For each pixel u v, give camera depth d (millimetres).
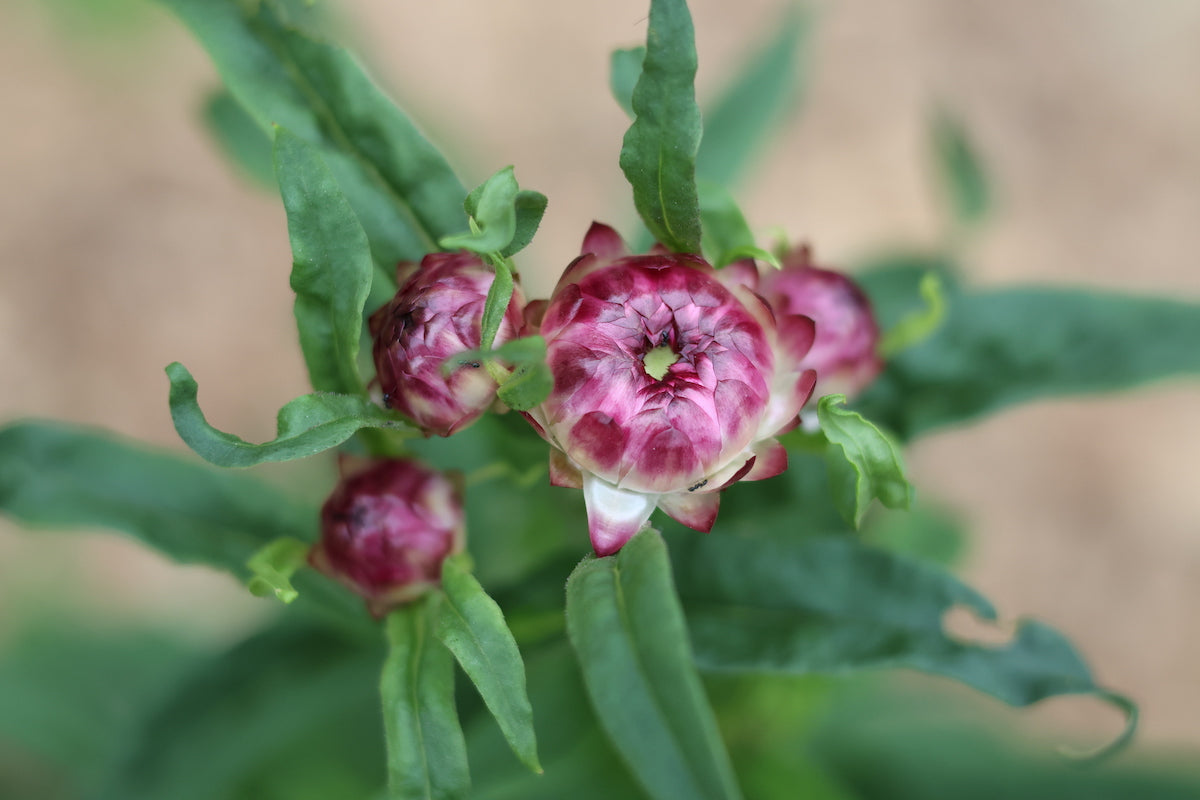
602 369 284
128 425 693
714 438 286
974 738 385
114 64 720
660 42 277
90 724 444
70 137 723
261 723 344
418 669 287
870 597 304
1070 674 298
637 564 271
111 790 343
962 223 395
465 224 308
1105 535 706
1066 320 338
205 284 713
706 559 308
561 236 737
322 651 345
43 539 609
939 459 713
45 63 724
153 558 637
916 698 399
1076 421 715
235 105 374
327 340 287
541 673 330
